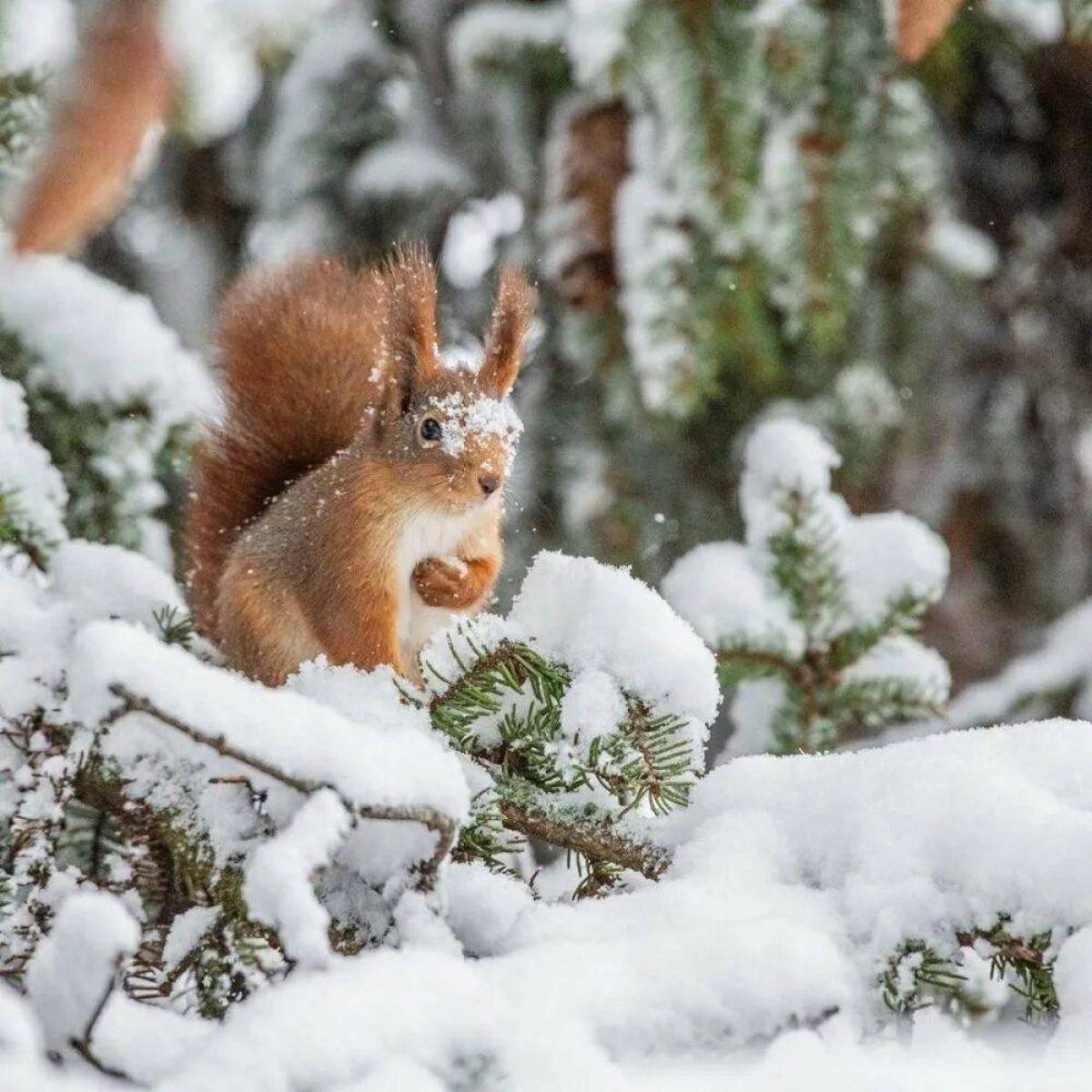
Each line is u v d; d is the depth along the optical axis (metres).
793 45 9.66
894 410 11.97
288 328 8.20
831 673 8.26
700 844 5.41
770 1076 3.86
